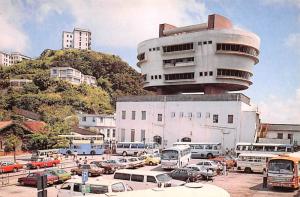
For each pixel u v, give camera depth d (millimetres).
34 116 85938
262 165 36562
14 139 54844
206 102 58375
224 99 57031
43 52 176625
